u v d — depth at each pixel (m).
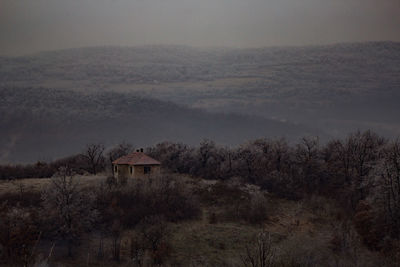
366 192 94.19
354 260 68.69
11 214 77.00
